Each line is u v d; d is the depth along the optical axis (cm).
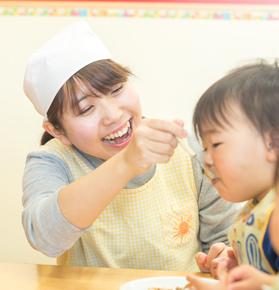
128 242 105
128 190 104
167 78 183
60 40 97
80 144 96
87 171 108
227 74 64
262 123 54
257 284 42
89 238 107
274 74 58
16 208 189
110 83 89
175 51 182
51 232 75
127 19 182
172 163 112
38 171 97
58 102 92
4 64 187
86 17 183
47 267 79
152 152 66
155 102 185
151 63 183
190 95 183
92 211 73
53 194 78
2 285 69
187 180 111
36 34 186
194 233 111
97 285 70
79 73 89
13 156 189
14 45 187
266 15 176
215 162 58
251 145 55
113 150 97
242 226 59
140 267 107
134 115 97
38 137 175
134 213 105
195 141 114
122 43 183
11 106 188
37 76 95
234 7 177
